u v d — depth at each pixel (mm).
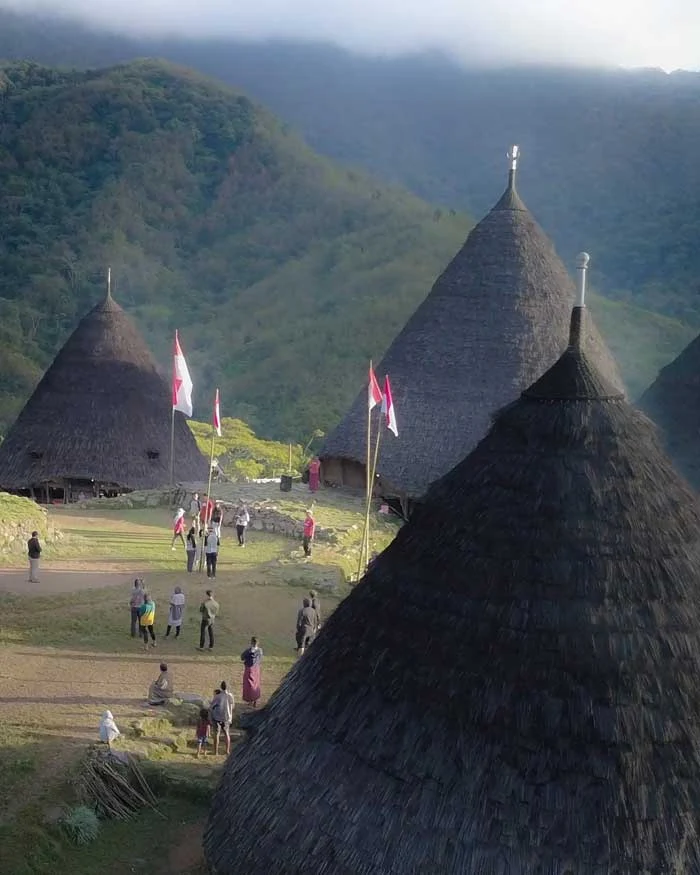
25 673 18344
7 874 11500
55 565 26219
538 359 33250
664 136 151875
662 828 8781
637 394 67375
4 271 109875
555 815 8875
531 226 35781
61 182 129250
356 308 102562
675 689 9234
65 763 14031
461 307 34625
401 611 10406
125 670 18938
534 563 9727
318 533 30219
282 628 22312
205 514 29000
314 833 9836
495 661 9508
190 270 125000
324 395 84750
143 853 12719
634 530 9805
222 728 15828
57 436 38281
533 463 10266
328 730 10336
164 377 42219
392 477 33156
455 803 9195
